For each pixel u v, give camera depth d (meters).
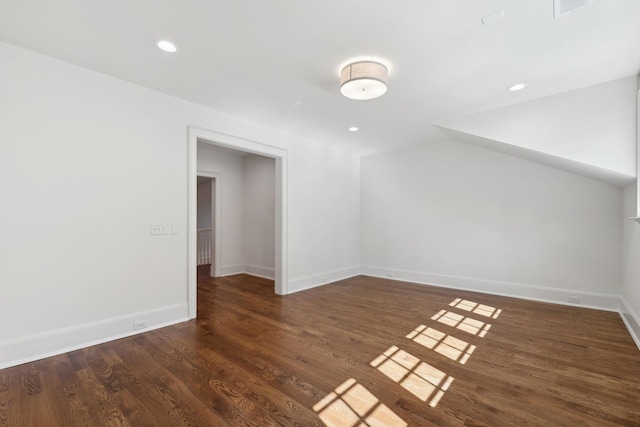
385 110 3.55
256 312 3.58
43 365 2.25
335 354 2.46
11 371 2.16
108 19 1.92
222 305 3.88
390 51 2.30
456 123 3.82
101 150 2.69
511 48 2.27
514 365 2.27
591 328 3.01
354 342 2.71
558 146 3.12
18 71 2.28
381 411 1.74
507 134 3.43
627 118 2.78
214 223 5.81
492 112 3.54
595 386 1.98
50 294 2.41
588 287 3.71
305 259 4.82
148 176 2.99
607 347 2.57
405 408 1.76
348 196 5.76
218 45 2.22
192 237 3.33
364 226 5.99
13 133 2.26
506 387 1.98
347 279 5.54
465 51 2.30
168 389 1.95
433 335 2.87
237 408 1.76
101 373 2.14
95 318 2.64
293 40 2.16
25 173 2.31
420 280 5.20
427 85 2.89
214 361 2.33
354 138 4.78
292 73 2.65
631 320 2.93
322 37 2.12
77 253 2.55
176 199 3.20
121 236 2.81
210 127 3.49
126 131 2.84
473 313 3.52
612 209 3.56
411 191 5.32
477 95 3.14
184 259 3.27
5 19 1.92
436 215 5.01
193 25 1.99
